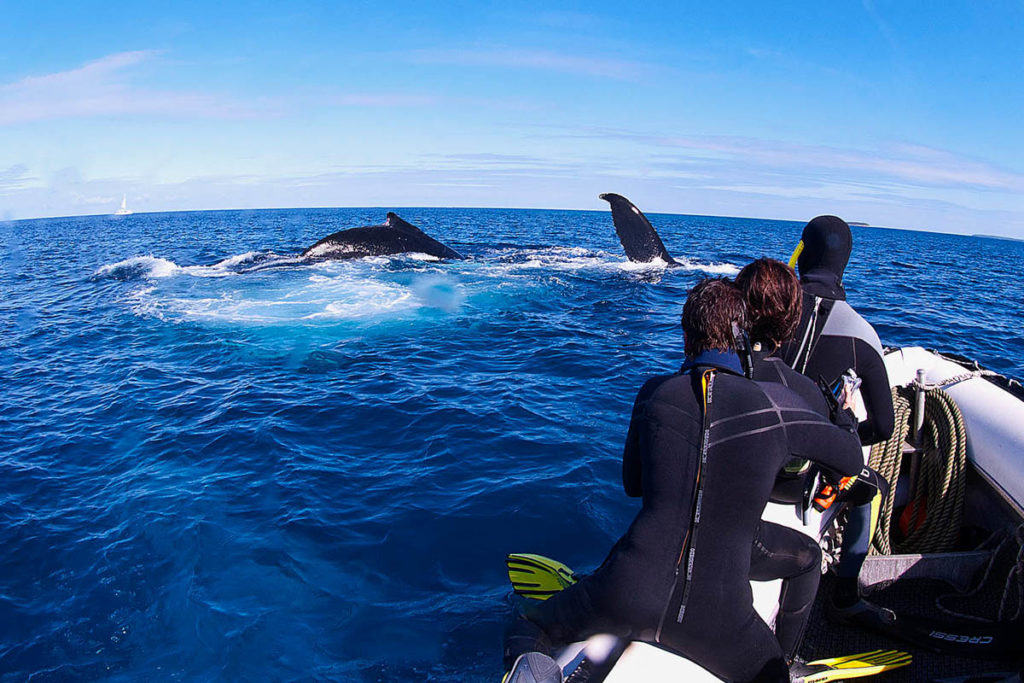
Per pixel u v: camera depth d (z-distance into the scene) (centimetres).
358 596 415
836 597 313
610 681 220
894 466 352
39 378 916
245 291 1464
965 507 369
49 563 457
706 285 234
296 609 402
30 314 1334
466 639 372
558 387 854
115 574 443
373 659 358
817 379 286
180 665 358
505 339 1116
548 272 1797
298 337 1108
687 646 216
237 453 645
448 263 1841
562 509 520
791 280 248
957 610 324
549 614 241
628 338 1127
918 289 1925
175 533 491
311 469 604
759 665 220
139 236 3819
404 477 585
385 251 1845
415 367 948
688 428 216
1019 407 357
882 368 285
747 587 214
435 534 487
